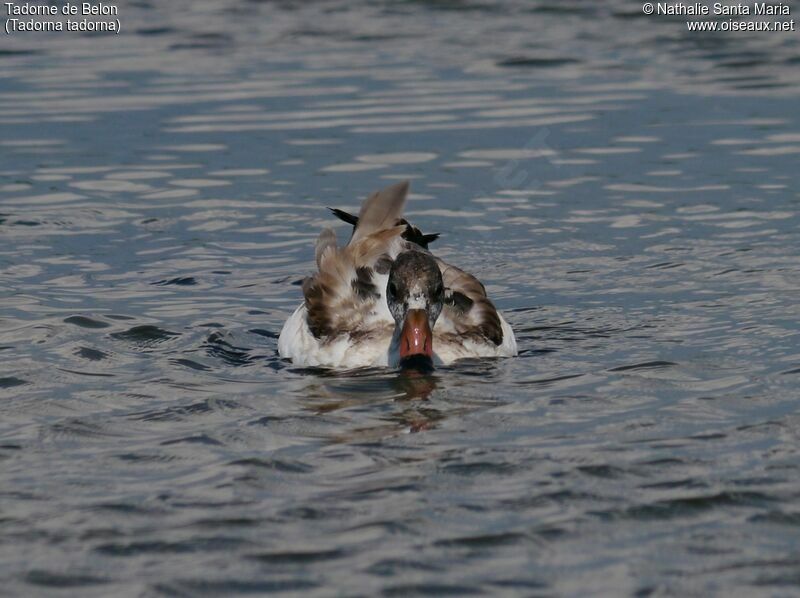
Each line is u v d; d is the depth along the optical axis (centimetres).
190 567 800
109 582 783
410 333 1231
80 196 1931
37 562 809
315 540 835
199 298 1512
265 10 3195
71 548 828
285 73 2611
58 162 2094
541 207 1877
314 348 1284
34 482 940
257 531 850
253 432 1051
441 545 827
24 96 2462
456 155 2114
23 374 1207
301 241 1748
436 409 1113
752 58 2673
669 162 2062
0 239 1738
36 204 1895
